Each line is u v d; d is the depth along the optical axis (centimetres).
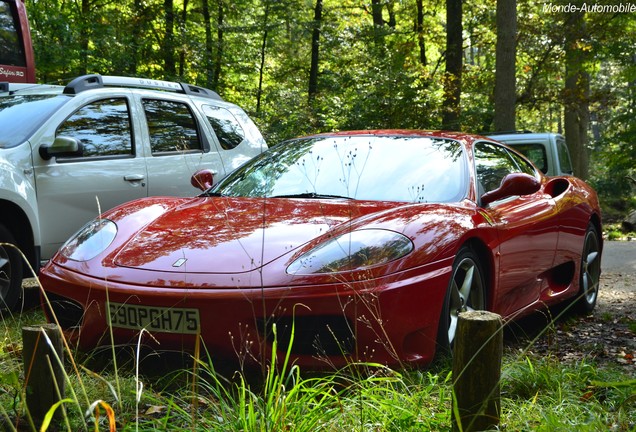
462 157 446
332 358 324
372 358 324
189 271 334
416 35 2561
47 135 530
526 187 409
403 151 453
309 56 2734
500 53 1525
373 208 385
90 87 583
